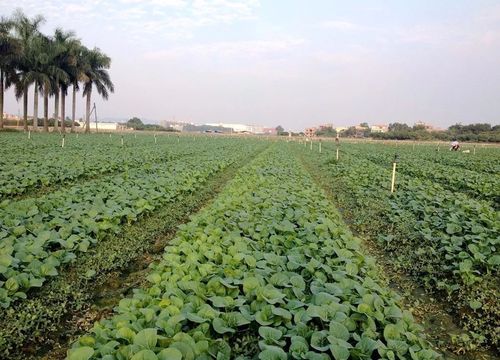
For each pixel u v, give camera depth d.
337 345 3.80
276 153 33.97
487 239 8.07
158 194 11.51
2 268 5.82
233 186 14.16
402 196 13.51
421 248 8.52
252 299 4.97
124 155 23.97
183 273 5.54
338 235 7.98
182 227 8.00
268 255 6.31
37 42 48.72
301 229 8.25
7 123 77.62
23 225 8.10
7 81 48.62
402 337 4.37
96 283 6.88
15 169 15.23
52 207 9.45
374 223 11.09
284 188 13.87
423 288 7.34
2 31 44.28
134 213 9.80
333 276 5.62
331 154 36.44
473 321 6.02
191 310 4.54
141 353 3.46
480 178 18.41
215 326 4.20
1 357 4.86
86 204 9.69
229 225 8.21
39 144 29.19
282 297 4.84
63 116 55.44
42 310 5.68
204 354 3.78
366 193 14.52
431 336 5.84
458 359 5.30
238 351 4.22
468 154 39.94
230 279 5.31
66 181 15.03
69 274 6.89
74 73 54.16
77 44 53.22
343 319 4.38
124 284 7.05
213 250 6.37
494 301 6.39
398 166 24.89
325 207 11.04
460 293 6.66
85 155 22.33
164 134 79.88
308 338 4.14
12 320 5.35
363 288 5.23
